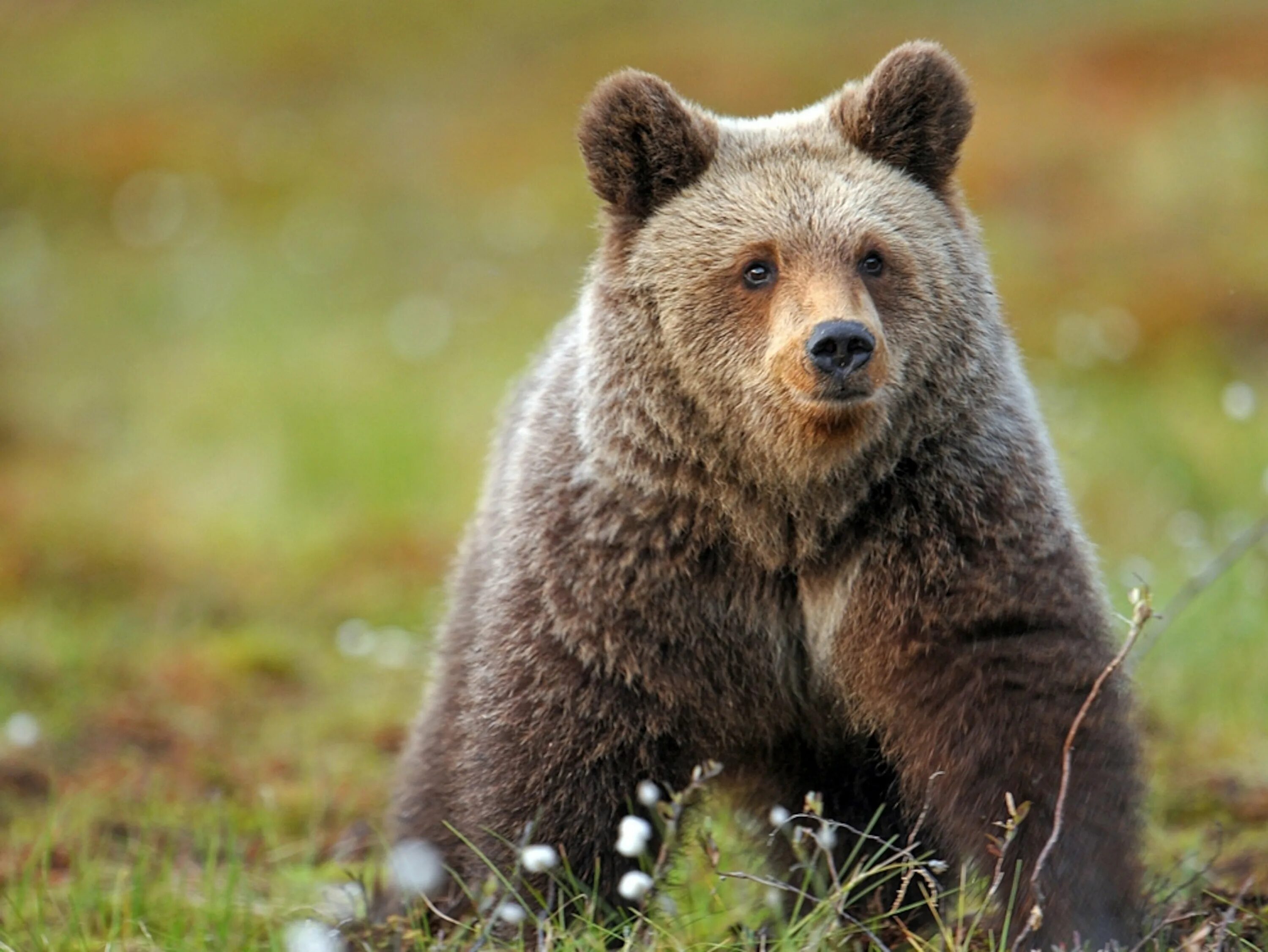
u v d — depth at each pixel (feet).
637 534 29.84
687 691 30.01
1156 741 41.34
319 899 34.30
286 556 66.90
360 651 54.70
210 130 147.23
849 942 29.45
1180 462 62.59
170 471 78.33
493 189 124.88
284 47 168.66
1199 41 130.62
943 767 28.66
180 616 58.90
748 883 32.76
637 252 30.94
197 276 111.65
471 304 99.76
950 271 30.35
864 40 146.82
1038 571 28.86
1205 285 86.02
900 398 29.35
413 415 77.82
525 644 30.07
